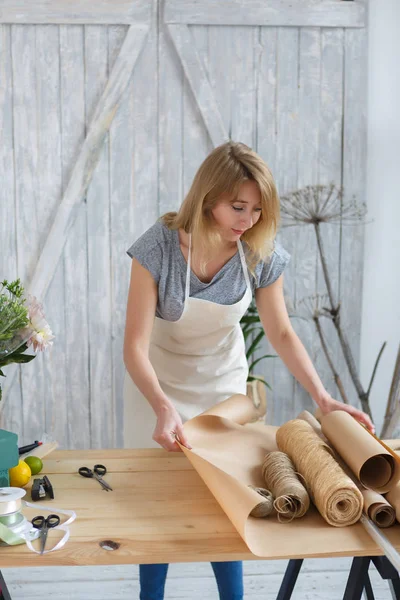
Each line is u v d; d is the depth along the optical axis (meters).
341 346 3.75
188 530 1.42
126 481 1.66
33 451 1.81
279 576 2.65
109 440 3.83
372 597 1.99
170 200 3.68
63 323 3.74
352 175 3.71
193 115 3.63
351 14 3.58
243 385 2.34
